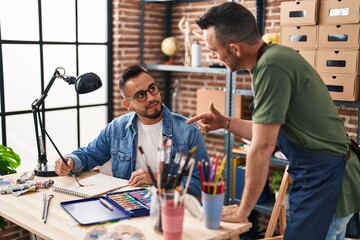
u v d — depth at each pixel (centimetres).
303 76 163
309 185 178
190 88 426
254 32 167
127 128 242
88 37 381
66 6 361
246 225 165
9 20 326
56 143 365
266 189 358
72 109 373
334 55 293
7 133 333
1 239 327
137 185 211
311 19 297
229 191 358
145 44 420
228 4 167
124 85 228
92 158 246
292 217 185
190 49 396
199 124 214
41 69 349
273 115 156
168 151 163
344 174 179
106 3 390
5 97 329
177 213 146
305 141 170
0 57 322
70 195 202
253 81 166
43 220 171
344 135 181
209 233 157
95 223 166
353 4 281
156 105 229
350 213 185
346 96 292
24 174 238
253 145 160
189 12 417
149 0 397
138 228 162
